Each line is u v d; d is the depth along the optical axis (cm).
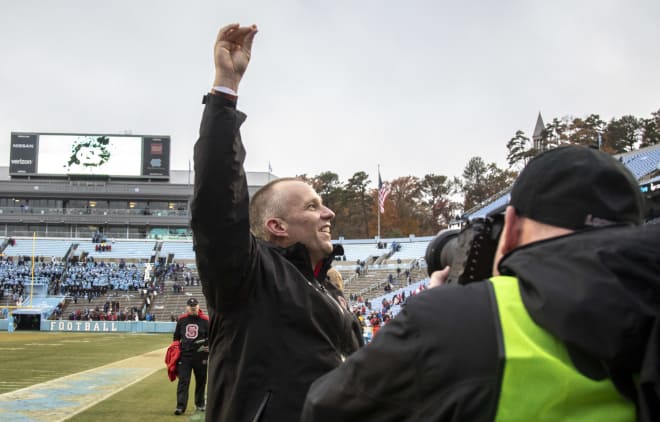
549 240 141
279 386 238
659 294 125
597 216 142
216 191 218
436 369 132
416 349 135
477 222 171
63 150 6888
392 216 8444
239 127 224
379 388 140
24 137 6850
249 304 242
